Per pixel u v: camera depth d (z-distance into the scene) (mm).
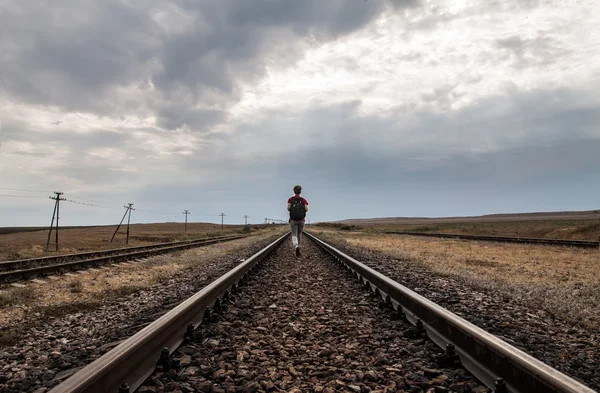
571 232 34094
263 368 3428
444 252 17156
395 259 14250
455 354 3477
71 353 4312
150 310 6406
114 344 4184
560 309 6109
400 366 3395
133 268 12961
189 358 3578
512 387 2652
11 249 22312
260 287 7812
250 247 22125
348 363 3529
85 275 11227
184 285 8984
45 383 3348
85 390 2299
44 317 6332
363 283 7895
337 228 84000
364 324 4855
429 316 4348
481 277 9438
